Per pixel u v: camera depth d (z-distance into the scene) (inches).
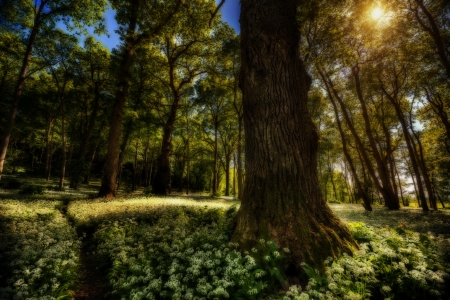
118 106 693.3
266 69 193.8
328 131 1407.5
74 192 813.2
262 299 116.4
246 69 205.9
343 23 372.5
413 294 119.0
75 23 705.0
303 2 342.6
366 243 167.6
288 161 178.9
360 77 768.3
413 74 698.8
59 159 1795.0
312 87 987.3
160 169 925.2
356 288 120.0
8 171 1384.1
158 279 135.6
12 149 1408.7
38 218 330.3
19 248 204.5
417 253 145.9
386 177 736.3
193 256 156.0
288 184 174.6
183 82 951.0
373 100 1006.4
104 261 211.2
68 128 1429.6
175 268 143.3
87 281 187.2
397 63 701.3
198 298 116.6
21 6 689.0
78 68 983.0
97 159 1883.6
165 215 346.9
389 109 1000.2
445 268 133.4
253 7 209.2
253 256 147.2
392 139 1246.3
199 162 2057.1
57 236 247.4
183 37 810.2
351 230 199.5
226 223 255.1
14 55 837.2
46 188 855.1
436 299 115.3
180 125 1445.6
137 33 716.0
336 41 394.3
